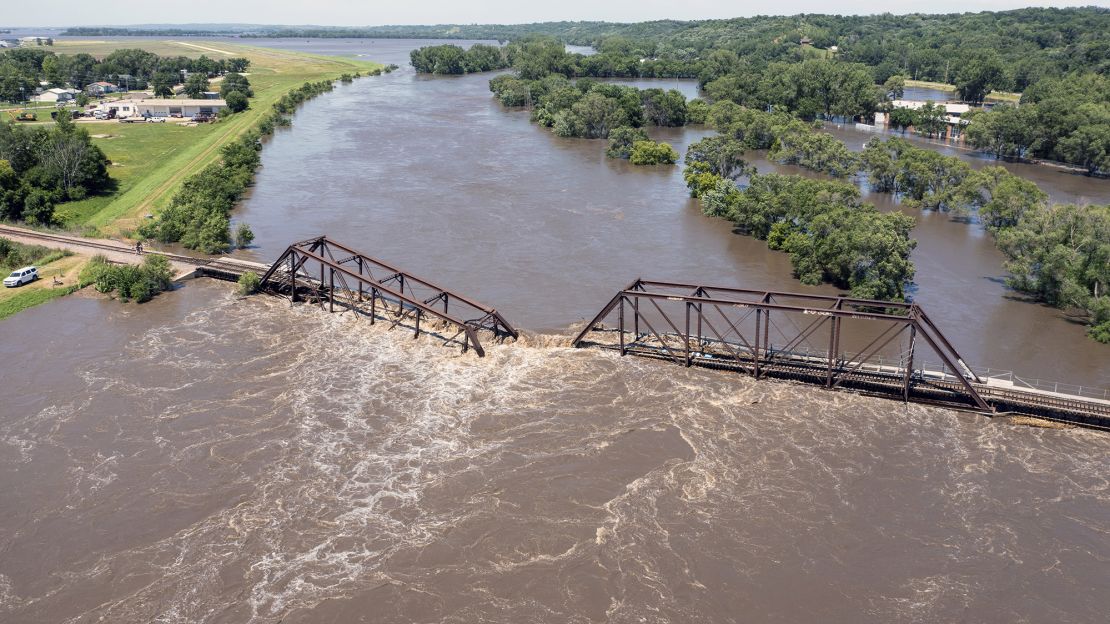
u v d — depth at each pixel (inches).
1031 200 6141.7
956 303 4842.5
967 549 2655.0
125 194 7135.8
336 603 2439.7
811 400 3595.0
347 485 2979.8
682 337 3882.9
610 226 6387.8
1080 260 4638.3
